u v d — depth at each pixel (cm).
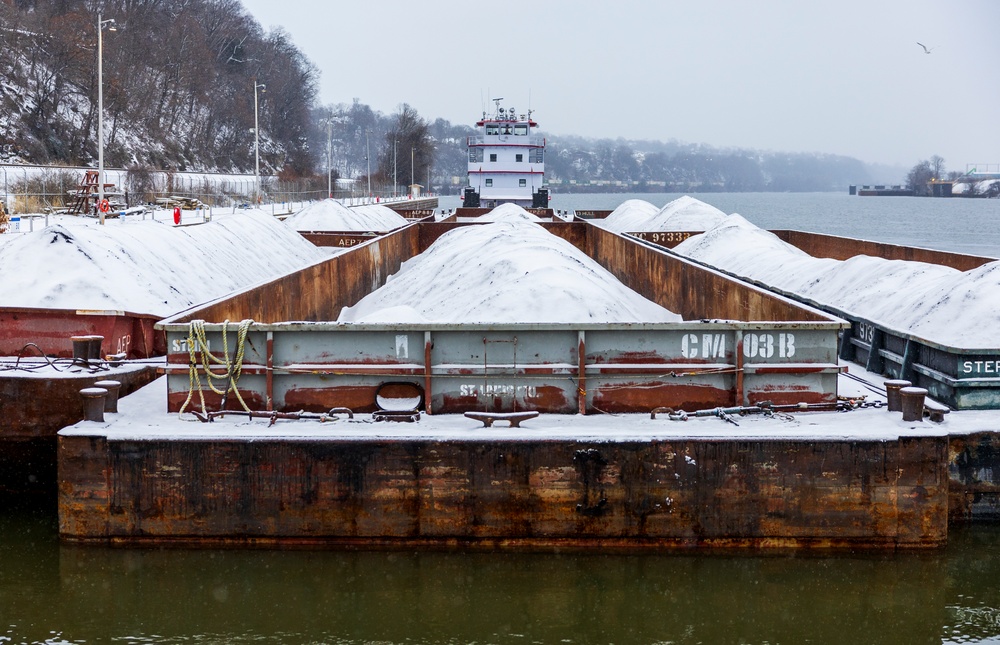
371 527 1147
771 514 1138
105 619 1054
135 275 1806
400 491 1144
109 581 1126
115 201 5472
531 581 1121
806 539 1141
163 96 9644
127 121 8744
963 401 1332
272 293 1745
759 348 1238
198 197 7025
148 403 1311
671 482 1138
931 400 1335
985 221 13112
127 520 1155
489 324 1230
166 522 1153
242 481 1145
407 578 1124
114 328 1589
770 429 1159
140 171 6550
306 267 2002
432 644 1020
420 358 1245
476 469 1139
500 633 1044
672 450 1136
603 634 1044
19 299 1631
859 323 1656
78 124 8112
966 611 1077
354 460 1141
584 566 1134
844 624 1068
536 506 1142
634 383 1242
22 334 1596
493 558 1142
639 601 1091
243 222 2920
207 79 10750
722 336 1240
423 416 1229
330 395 1245
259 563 1146
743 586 1112
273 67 13012
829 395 1246
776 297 1479
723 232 3097
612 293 1869
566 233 3672
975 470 1245
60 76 7869
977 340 1381
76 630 1036
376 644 1020
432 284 2275
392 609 1076
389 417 1210
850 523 1138
